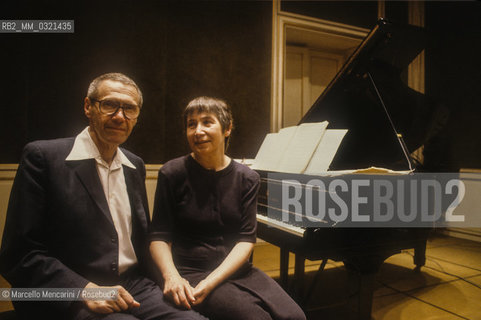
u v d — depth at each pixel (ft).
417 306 7.14
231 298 3.93
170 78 11.83
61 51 10.38
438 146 15.08
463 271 9.55
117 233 4.02
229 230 4.64
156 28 11.57
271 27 13.16
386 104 8.18
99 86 3.92
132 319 3.33
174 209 4.61
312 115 8.36
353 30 14.64
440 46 15.39
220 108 4.66
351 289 7.82
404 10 15.66
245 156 12.94
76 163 3.91
